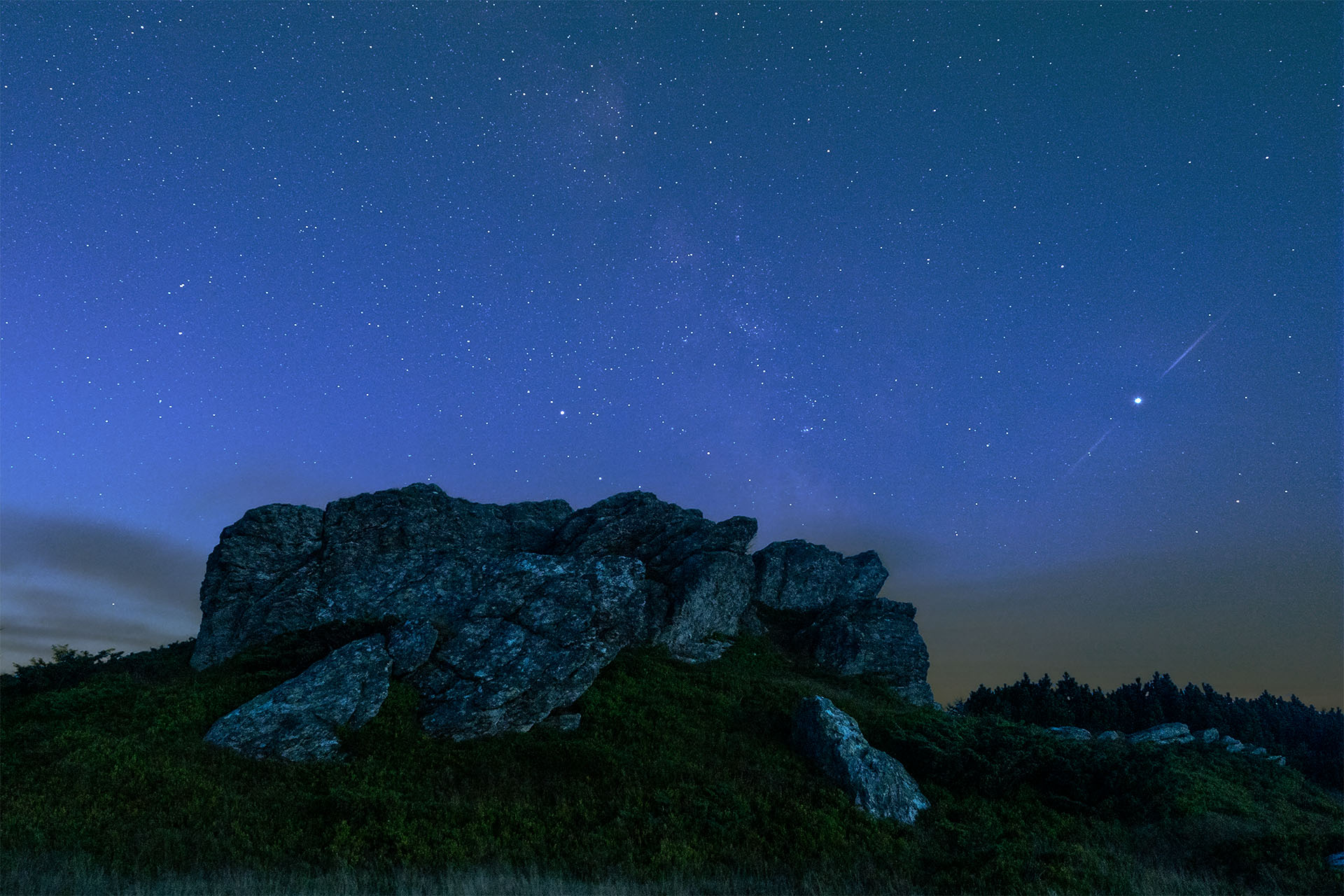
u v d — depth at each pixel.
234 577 39.66
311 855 20.36
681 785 26.91
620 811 24.72
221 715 29.30
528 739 29.62
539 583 37.31
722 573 48.06
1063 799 30.14
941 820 27.30
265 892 17.53
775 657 46.53
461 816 23.20
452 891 18.41
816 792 27.78
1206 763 42.59
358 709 29.42
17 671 32.66
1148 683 70.38
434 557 41.34
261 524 41.94
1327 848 27.08
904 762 31.64
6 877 17.20
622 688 35.25
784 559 55.31
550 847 22.36
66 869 17.86
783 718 34.25
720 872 21.98
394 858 20.41
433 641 33.53
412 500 47.12
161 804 22.20
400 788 25.34
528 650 33.59
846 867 22.81
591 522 51.06
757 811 25.89
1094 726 63.25
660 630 43.16
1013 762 30.73
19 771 23.72
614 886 20.11
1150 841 28.36
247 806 22.80
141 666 35.84
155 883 17.91
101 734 26.67
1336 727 64.62
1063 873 22.58
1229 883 24.89
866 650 48.34
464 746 28.84
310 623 37.84
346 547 43.22
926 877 22.64
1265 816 34.34
